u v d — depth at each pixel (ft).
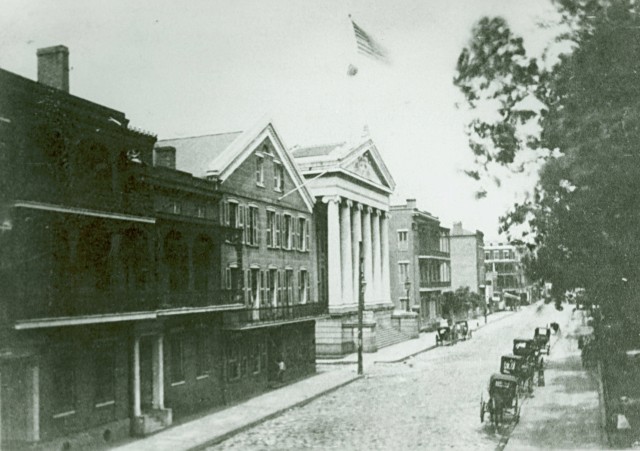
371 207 223.92
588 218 58.80
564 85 55.98
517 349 117.29
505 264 370.32
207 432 82.84
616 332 67.67
